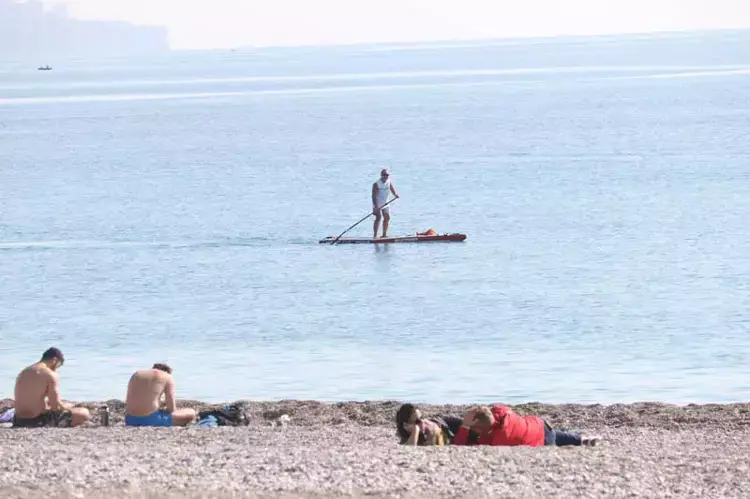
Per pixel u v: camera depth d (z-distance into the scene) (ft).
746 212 520.42
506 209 559.79
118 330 322.55
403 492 140.56
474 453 160.76
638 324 312.71
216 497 138.82
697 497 138.82
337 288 375.45
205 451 164.86
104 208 606.96
